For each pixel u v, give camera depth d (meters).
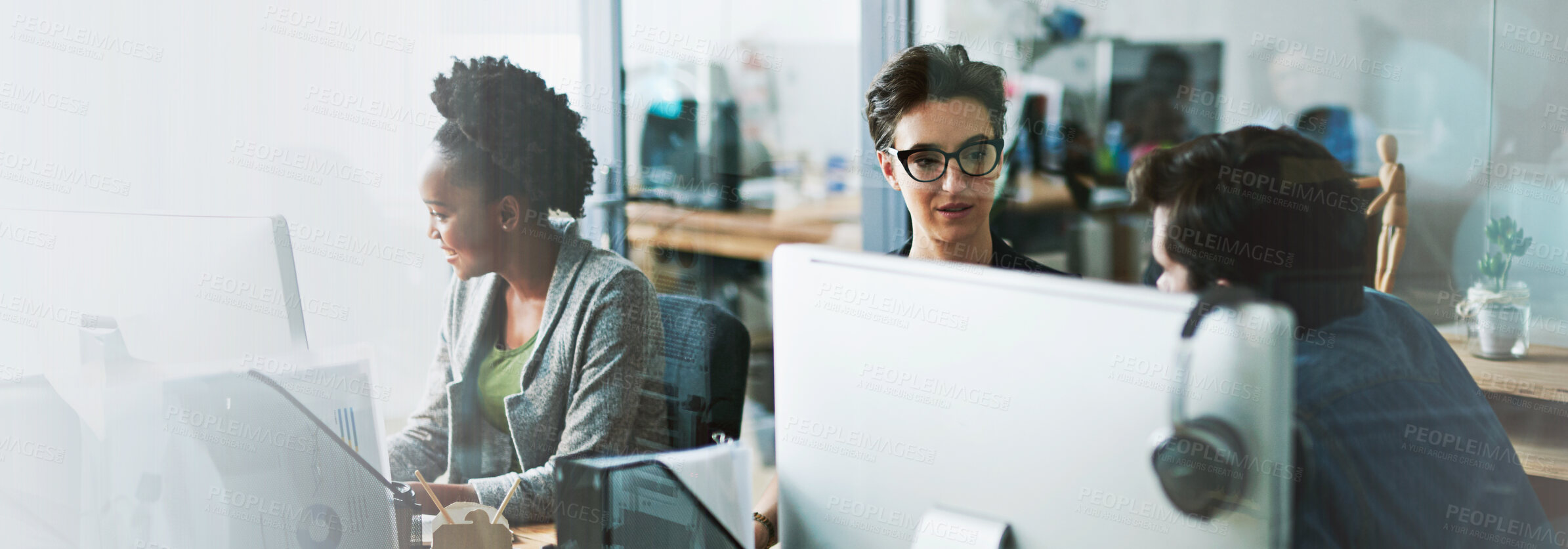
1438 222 1.22
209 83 1.19
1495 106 1.18
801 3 1.63
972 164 1.36
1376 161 1.26
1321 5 1.27
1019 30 1.52
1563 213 1.16
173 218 0.89
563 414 1.26
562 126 1.30
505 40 1.26
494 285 1.28
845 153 1.68
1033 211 1.50
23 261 0.91
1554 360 1.16
